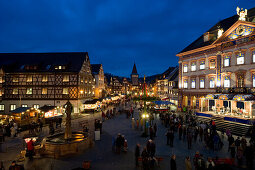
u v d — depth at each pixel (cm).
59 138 1530
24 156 1248
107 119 2766
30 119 2309
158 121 2556
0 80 3541
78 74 3431
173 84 5100
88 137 1476
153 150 1198
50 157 1249
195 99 3191
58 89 3441
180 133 1658
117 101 5416
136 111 3706
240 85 2388
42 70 3509
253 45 2242
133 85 12338
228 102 2498
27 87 3466
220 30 2677
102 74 5747
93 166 1096
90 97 4212
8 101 3475
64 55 3897
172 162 888
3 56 3984
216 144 1365
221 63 2648
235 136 1767
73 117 2989
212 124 1762
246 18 2445
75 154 1305
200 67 3014
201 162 920
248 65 2292
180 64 3444
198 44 3228
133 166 1096
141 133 1895
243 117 2106
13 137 1791
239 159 1079
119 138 1322
